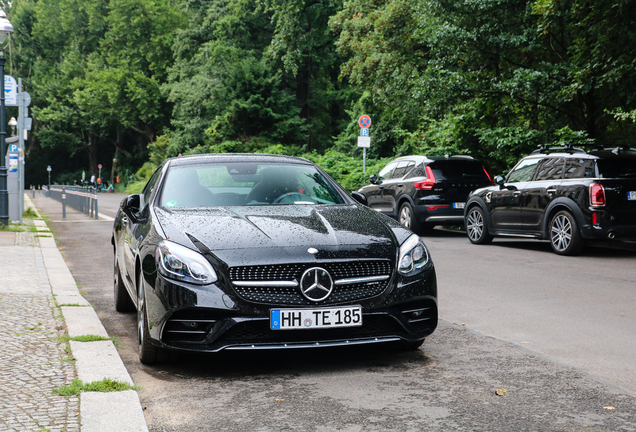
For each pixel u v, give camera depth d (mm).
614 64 13891
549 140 16641
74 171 86125
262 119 40906
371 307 4367
